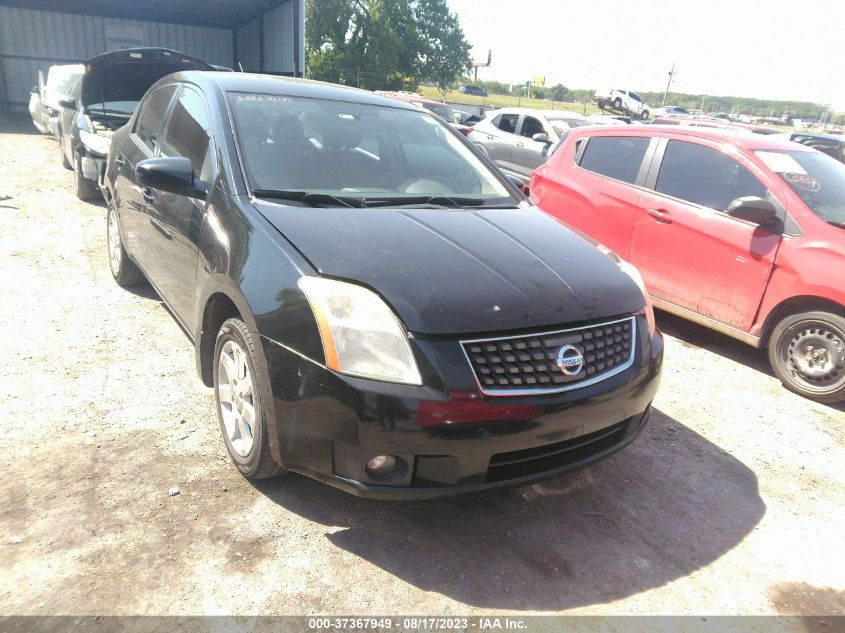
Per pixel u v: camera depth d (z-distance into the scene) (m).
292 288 2.22
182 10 19.44
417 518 2.55
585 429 2.30
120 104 7.93
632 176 5.28
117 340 3.91
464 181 3.45
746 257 4.37
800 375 4.16
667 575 2.38
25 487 2.48
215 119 3.06
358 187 3.02
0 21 19.66
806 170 4.58
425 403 2.03
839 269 3.90
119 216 4.43
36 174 9.30
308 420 2.16
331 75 40.66
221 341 2.68
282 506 2.54
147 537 2.29
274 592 2.11
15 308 4.24
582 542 2.52
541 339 2.22
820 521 2.81
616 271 2.75
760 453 3.38
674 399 3.99
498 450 2.12
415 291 2.17
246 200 2.66
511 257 2.53
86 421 2.99
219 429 3.03
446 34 47.38
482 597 2.17
